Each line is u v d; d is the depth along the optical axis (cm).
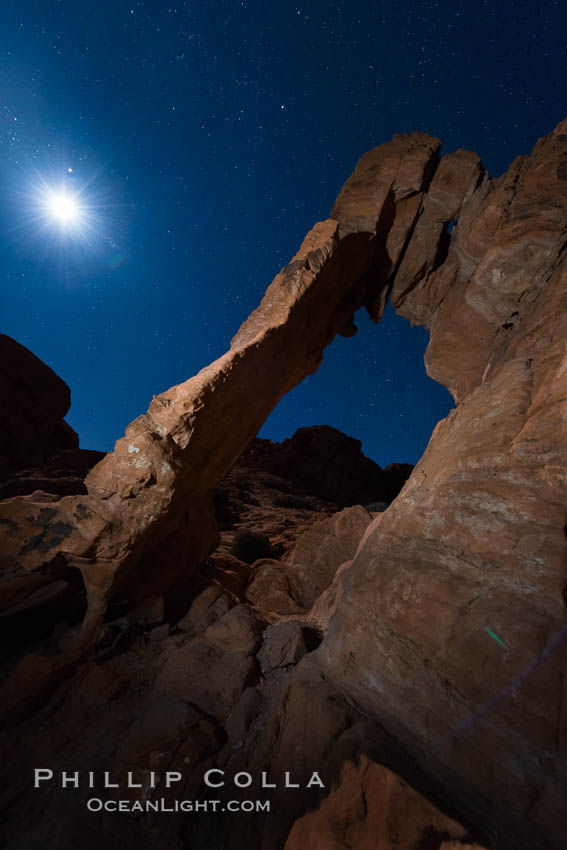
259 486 2509
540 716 212
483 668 244
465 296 620
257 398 564
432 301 731
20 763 346
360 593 381
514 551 276
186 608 579
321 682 346
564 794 193
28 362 1512
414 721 270
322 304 618
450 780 234
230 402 499
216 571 754
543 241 498
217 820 302
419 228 689
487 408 409
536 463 308
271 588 786
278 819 269
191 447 464
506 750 219
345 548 786
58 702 402
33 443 1480
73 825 289
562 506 272
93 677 420
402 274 719
